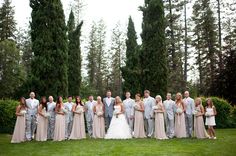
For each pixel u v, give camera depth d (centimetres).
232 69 2944
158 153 1040
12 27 4612
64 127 1445
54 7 2019
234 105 2684
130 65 2622
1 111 1856
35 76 1972
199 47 4244
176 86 3731
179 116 1491
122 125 1495
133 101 1559
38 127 1436
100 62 5416
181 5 3631
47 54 1988
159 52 2306
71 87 2986
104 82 5462
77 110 1497
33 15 2019
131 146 1184
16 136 1395
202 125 1460
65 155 1037
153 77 2298
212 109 1449
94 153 1058
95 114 1522
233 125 2166
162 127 1453
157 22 2306
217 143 1259
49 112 1498
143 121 1525
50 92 1972
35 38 2023
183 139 1411
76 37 3064
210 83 3138
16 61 3275
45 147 1211
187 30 4150
